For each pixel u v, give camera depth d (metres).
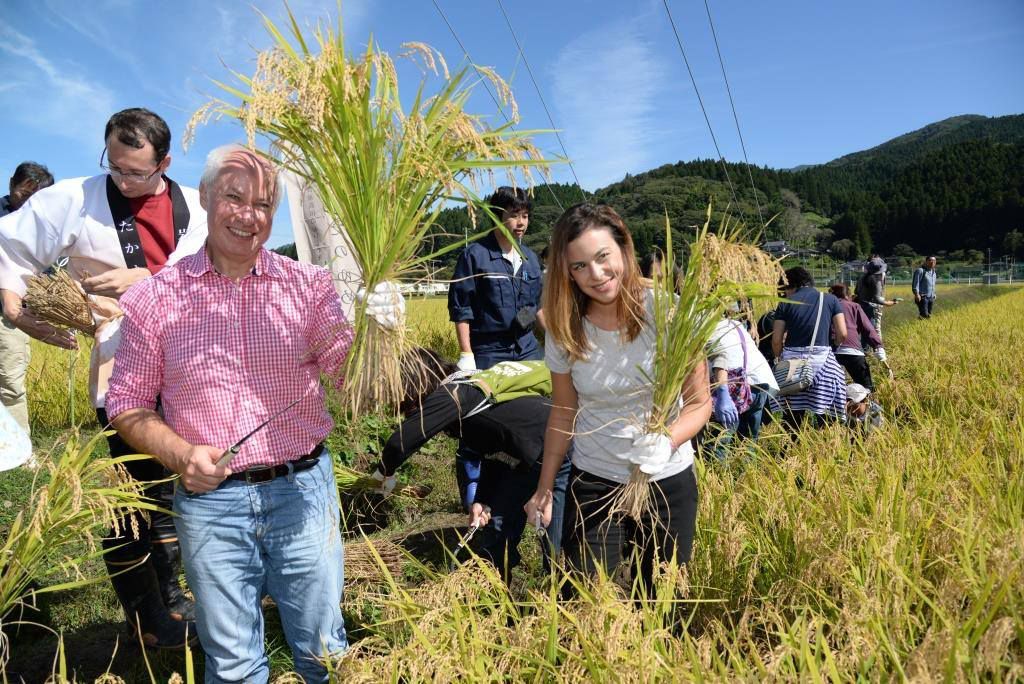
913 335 14.10
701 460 3.86
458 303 5.03
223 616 2.44
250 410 2.39
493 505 3.77
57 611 3.93
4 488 5.83
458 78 2.29
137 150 2.98
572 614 2.52
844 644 2.44
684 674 2.18
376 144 2.22
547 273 2.79
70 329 3.35
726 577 3.00
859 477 3.73
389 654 2.54
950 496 3.39
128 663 3.49
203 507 2.37
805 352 6.11
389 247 2.29
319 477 2.54
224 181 2.22
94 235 3.23
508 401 3.63
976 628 2.33
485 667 2.42
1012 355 9.06
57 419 7.96
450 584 2.72
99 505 2.51
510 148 2.38
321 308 2.52
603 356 2.79
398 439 3.50
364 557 4.26
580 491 2.93
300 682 2.60
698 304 2.54
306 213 6.08
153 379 2.45
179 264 2.46
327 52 2.13
